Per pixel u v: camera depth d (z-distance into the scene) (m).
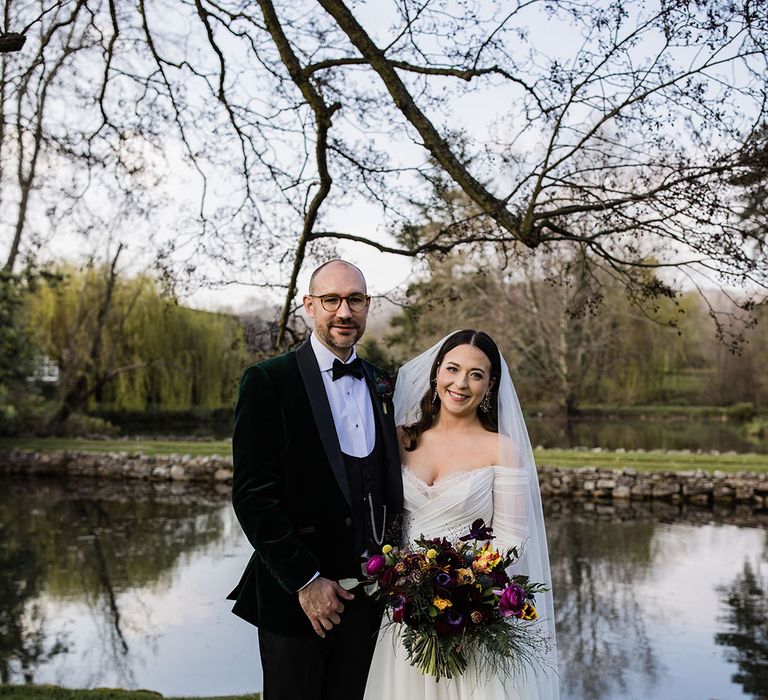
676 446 20.84
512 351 25.75
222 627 6.87
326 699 2.77
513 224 3.62
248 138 4.95
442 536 2.83
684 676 5.59
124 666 5.89
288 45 3.87
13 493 14.81
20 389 20.44
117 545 10.22
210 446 18.69
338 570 2.72
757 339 29.55
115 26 4.56
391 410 2.99
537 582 2.92
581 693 5.28
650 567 8.91
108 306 22.09
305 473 2.73
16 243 15.18
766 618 6.96
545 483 14.39
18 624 6.97
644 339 30.03
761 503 13.66
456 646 2.55
